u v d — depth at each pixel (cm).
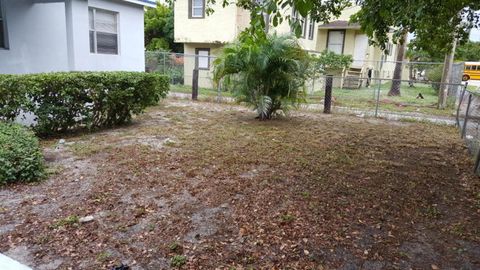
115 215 350
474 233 335
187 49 1877
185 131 748
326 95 1102
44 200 379
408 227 343
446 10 512
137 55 1206
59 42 958
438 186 461
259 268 270
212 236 316
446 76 1273
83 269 264
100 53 1060
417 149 665
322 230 330
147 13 2331
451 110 1249
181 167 500
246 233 321
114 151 573
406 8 432
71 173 463
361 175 491
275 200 396
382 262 282
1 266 172
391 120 1019
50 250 287
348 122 945
